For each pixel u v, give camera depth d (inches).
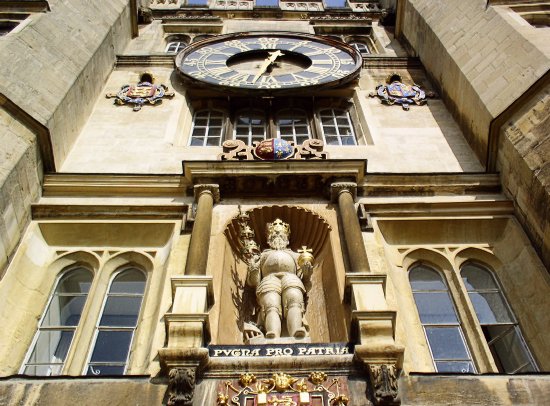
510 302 387.2
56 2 562.6
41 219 418.3
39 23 518.6
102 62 601.3
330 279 377.1
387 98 589.6
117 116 555.5
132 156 498.0
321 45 673.0
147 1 896.3
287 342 312.7
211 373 288.0
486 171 470.6
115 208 426.3
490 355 349.4
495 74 491.2
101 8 639.1
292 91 581.6
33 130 435.5
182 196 440.1
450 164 495.5
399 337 334.0
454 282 397.7
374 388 277.6
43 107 450.6
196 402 276.2
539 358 351.6
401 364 292.7
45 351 357.4
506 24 519.2
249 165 435.5
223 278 371.6
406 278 399.2
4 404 277.3
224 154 459.5
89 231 418.9
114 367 340.8
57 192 439.2
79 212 423.8
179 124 555.8
